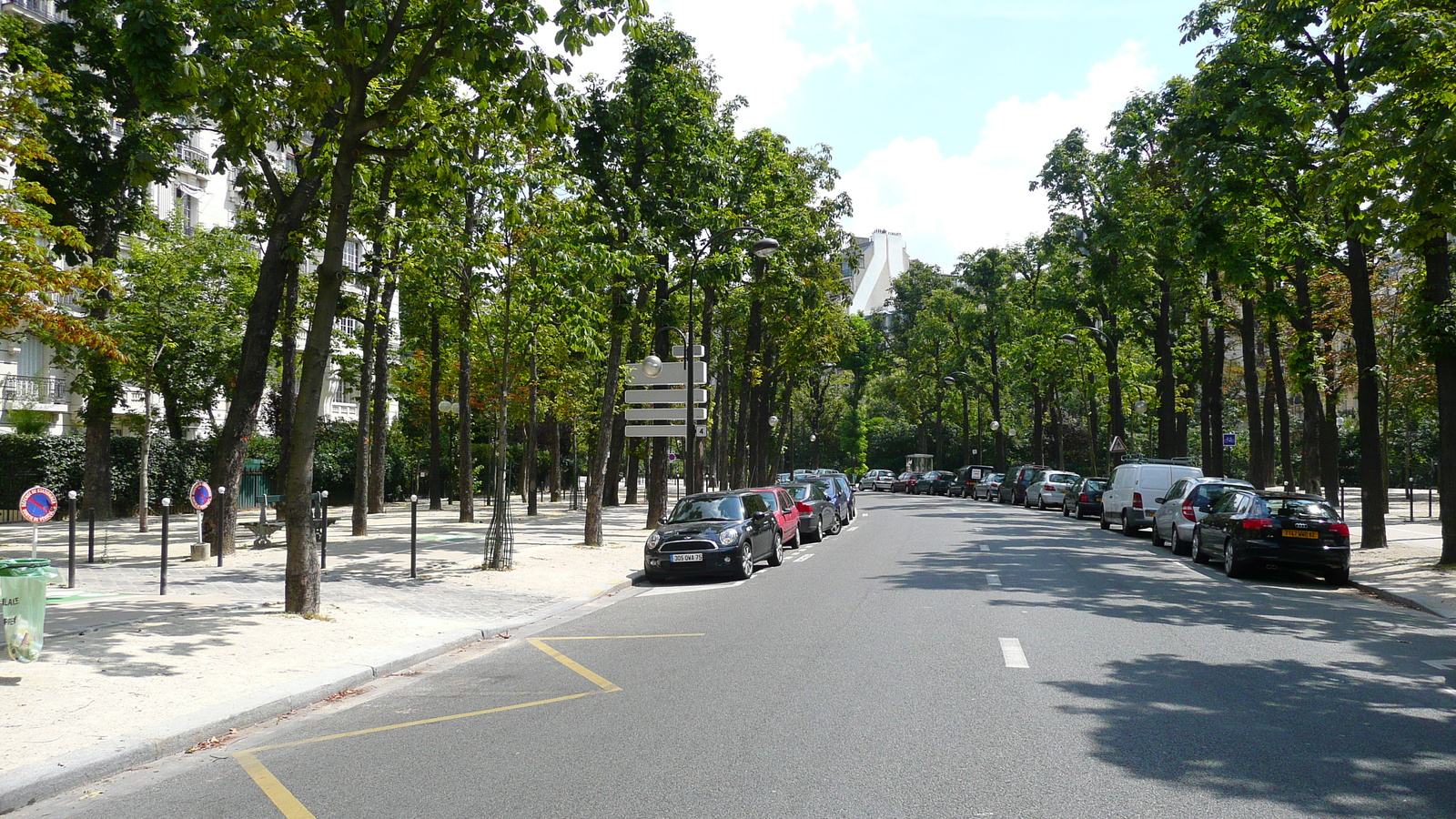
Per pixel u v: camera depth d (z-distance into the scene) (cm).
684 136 2138
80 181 1820
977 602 1197
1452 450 1574
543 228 1612
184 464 3016
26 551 1711
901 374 6831
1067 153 3769
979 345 5875
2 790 492
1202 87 1855
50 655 803
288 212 1652
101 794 517
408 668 862
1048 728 613
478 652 940
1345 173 1272
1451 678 787
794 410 6844
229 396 2922
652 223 2114
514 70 1086
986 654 859
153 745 583
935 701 687
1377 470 1873
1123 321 3609
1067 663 820
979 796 484
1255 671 802
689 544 1513
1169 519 2016
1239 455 5531
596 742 594
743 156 2648
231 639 908
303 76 1011
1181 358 3703
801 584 1438
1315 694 716
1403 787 500
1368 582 1435
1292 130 1733
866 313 9900
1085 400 5650
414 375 3559
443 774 534
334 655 859
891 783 505
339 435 3797
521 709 691
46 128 1706
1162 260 2762
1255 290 2102
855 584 1409
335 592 1282
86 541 1961
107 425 2361
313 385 1075
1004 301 5578
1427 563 1631
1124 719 637
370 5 1061
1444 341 1554
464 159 1221
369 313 2191
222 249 2762
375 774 538
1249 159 1811
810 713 653
